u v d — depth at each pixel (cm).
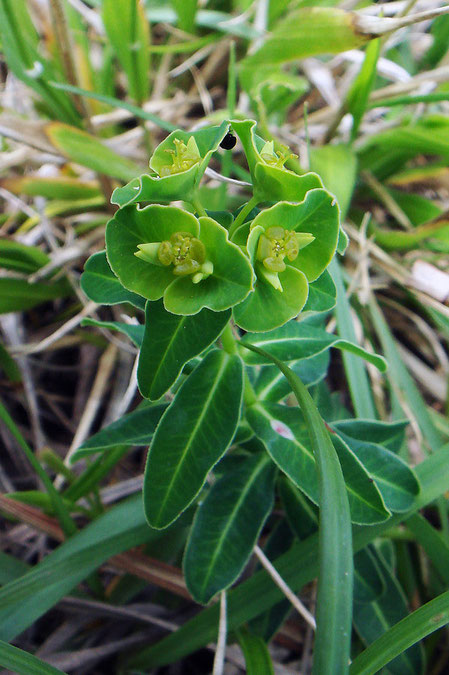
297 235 12
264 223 12
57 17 20
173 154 13
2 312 21
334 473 13
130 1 20
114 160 21
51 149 20
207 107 24
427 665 18
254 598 16
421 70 25
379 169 23
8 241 21
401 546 18
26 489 21
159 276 13
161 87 25
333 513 12
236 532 15
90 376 23
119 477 21
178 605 18
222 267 12
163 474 14
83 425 21
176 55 26
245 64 22
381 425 16
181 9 23
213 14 24
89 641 18
